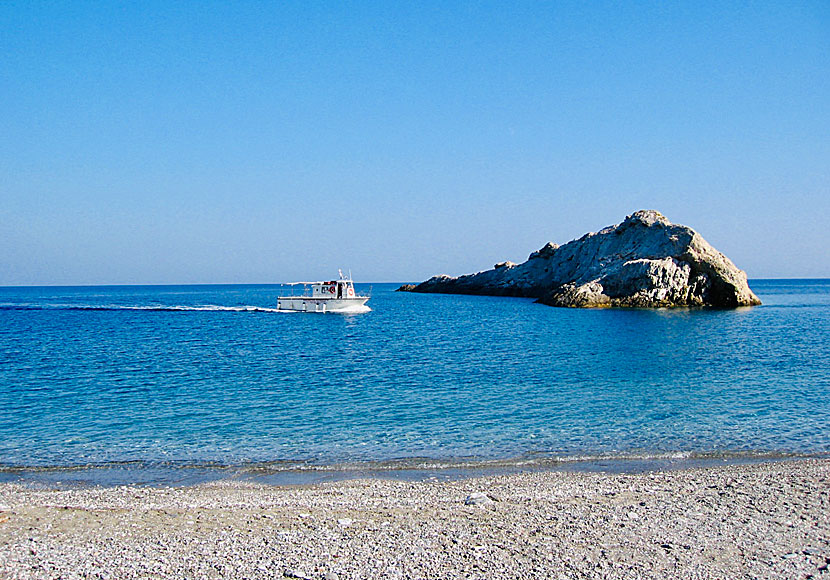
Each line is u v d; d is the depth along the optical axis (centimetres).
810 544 1262
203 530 1363
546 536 1314
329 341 5703
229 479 1811
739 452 2050
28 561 1199
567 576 1129
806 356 4353
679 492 1612
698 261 9850
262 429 2381
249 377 3606
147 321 8488
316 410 2702
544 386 3250
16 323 8125
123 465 1955
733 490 1619
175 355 4669
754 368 3831
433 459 1997
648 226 10662
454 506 1525
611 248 11219
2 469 1919
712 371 3725
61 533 1348
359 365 4084
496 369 3853
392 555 1222
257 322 8219
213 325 7731
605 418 2525
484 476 1819
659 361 4169
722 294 9806
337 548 1258
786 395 2964
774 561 1184
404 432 2328
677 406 2741
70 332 6738
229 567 1173
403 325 7444
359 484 1744
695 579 1115
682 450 2078
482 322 7638
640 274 9725
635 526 1369
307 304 9875
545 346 5072
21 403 2861
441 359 4347
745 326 6725
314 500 1591
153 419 2548
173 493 1667
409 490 1678
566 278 12394
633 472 1850
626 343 5234
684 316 8144
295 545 1274
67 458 2028
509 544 1273
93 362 4259
